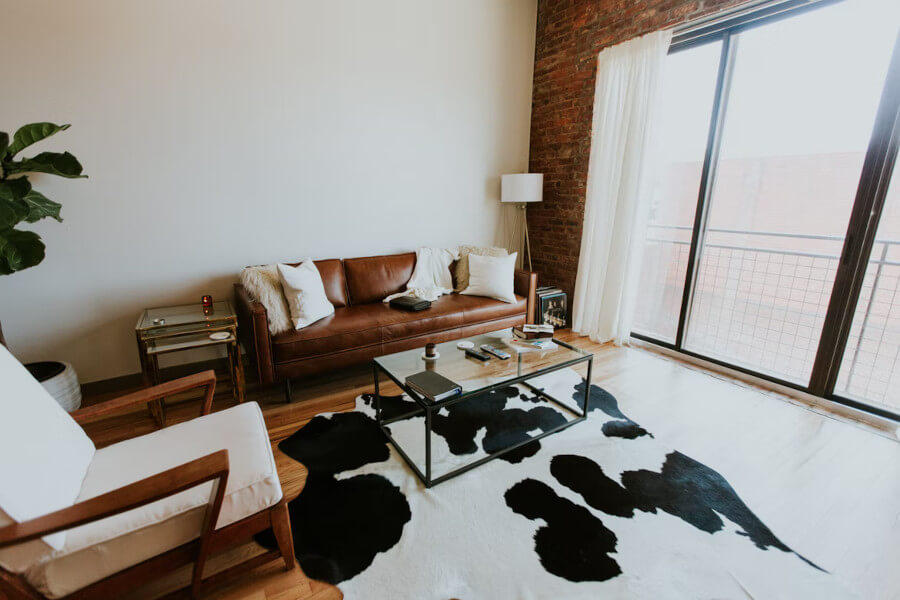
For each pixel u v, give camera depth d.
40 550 0.94
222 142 2.67
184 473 1.00
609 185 3.26
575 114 3.57
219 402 2.46
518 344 2.31
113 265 2.49
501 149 3.95
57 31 2.16
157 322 2.24
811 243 2.96
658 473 1.80
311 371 2.46
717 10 2.50
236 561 1.37
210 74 2.56
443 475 1.76
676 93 3.13
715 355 3.01
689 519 1.54
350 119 3.10
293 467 1.83
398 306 2.95
